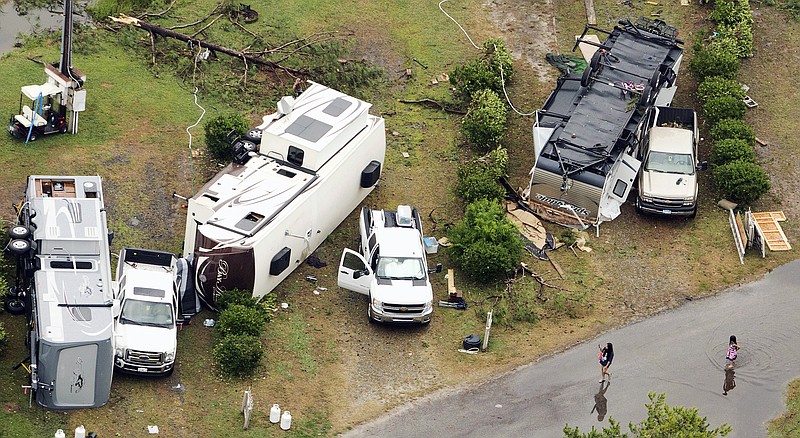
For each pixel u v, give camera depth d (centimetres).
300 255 7138
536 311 7069
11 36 8944
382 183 7988
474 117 8225
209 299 6644
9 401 5803
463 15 9800
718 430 5497
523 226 7688
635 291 7288
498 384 6462
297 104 7569
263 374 6331
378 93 8844
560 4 10019
